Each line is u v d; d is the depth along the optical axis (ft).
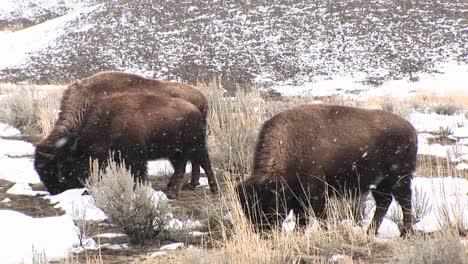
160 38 568.82
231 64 501.15
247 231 75.77
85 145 107.24
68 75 508.94
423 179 110.63
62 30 618.85
